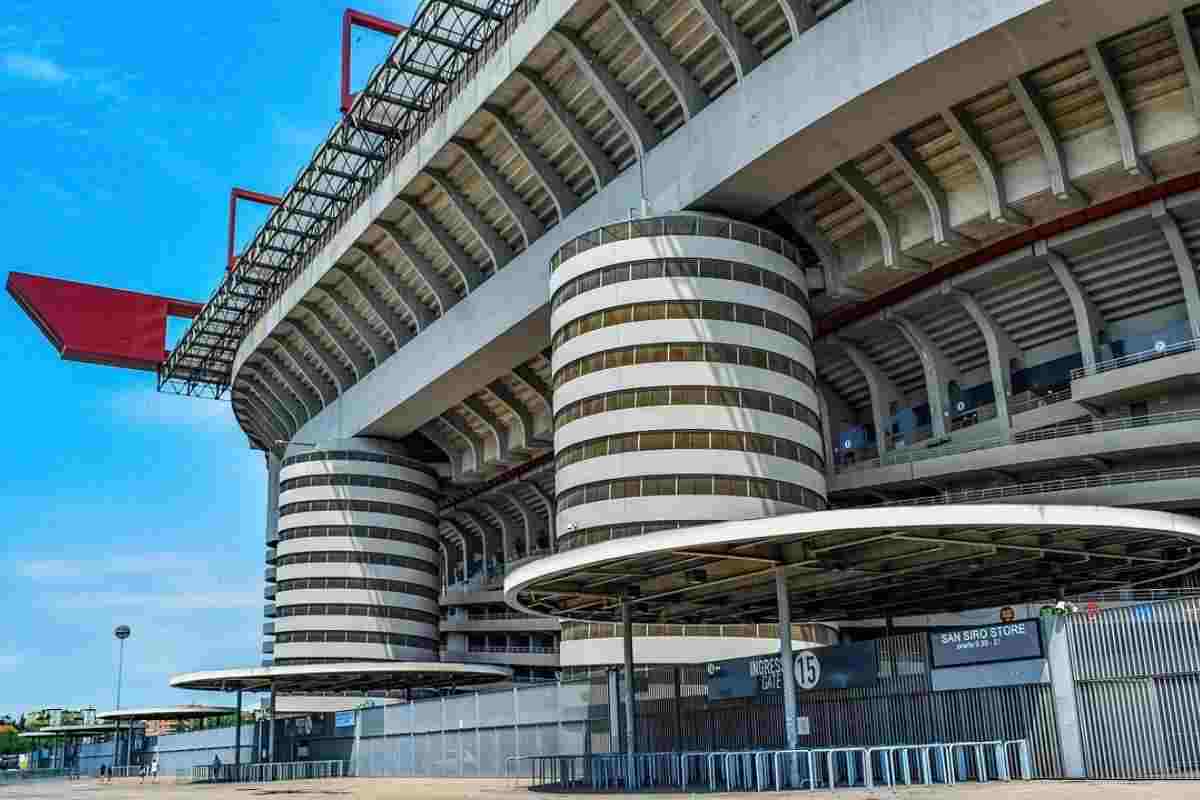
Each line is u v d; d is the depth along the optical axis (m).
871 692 28.91
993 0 36.47
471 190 60.56
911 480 52.38
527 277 58.16
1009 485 50.59
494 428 76.25
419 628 77.75
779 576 27.62
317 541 77.19
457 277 67.00
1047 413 48.78
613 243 48.47
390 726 52.00
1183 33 36.72
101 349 86.69
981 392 53.81
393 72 57.56
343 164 66.69
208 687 59.75
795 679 30.91
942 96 40.47
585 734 40.09
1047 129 41.91
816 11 44.22
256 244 74.94
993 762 25.78
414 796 30.73
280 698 77.75
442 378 67.00
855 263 50.22
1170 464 46.47
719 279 47.19
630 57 49.28
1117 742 23.83
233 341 88.69
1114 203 43.47
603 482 46.22
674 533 25.33
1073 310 48.69
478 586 91.81
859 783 26.12
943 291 50.03
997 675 26.05
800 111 42.59
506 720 44.41
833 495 56.44
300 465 78.94
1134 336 47.84
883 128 42.62
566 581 30.41
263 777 53.72
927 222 47.09
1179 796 18.36
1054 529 24.59
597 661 59.06
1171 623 23.61
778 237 49.31
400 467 79.69
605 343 47.53
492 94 52.84
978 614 61.31
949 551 28.00
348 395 80.00
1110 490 45.34
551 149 55.59
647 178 50.56
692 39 47.44
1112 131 41.22
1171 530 25.42
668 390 46.22
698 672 34.38
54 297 86.75
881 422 56.22
